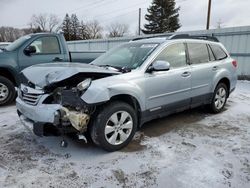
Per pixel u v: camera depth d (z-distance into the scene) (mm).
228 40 10414
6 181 2531
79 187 2469
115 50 4520
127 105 3281
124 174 2711
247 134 3898
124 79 3289
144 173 2736
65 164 2895
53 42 6133
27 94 3205
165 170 2799
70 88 3010
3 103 5508
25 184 2490
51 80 2986
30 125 3133
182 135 3828
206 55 4746
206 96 4684
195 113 5051
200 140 3631
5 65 5336
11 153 3141
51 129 3004
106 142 3121
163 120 4570
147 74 3545
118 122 3217
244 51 9945
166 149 3324
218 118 4746
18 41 5988
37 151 3211
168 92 3855
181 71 4043
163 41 4047
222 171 2787
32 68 3672
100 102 2939
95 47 18141
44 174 2676
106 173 2725
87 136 3221
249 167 2885
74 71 3002
